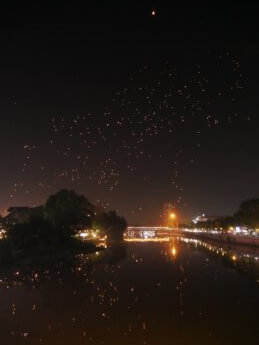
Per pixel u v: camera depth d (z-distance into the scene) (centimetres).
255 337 3388
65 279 6378
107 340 3388
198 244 14112
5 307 4534
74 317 4081
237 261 8181
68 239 11181
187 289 5344
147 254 10212
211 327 3669
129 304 4584
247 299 4691
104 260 8938
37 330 3672
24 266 8000
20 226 10019
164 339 3384
